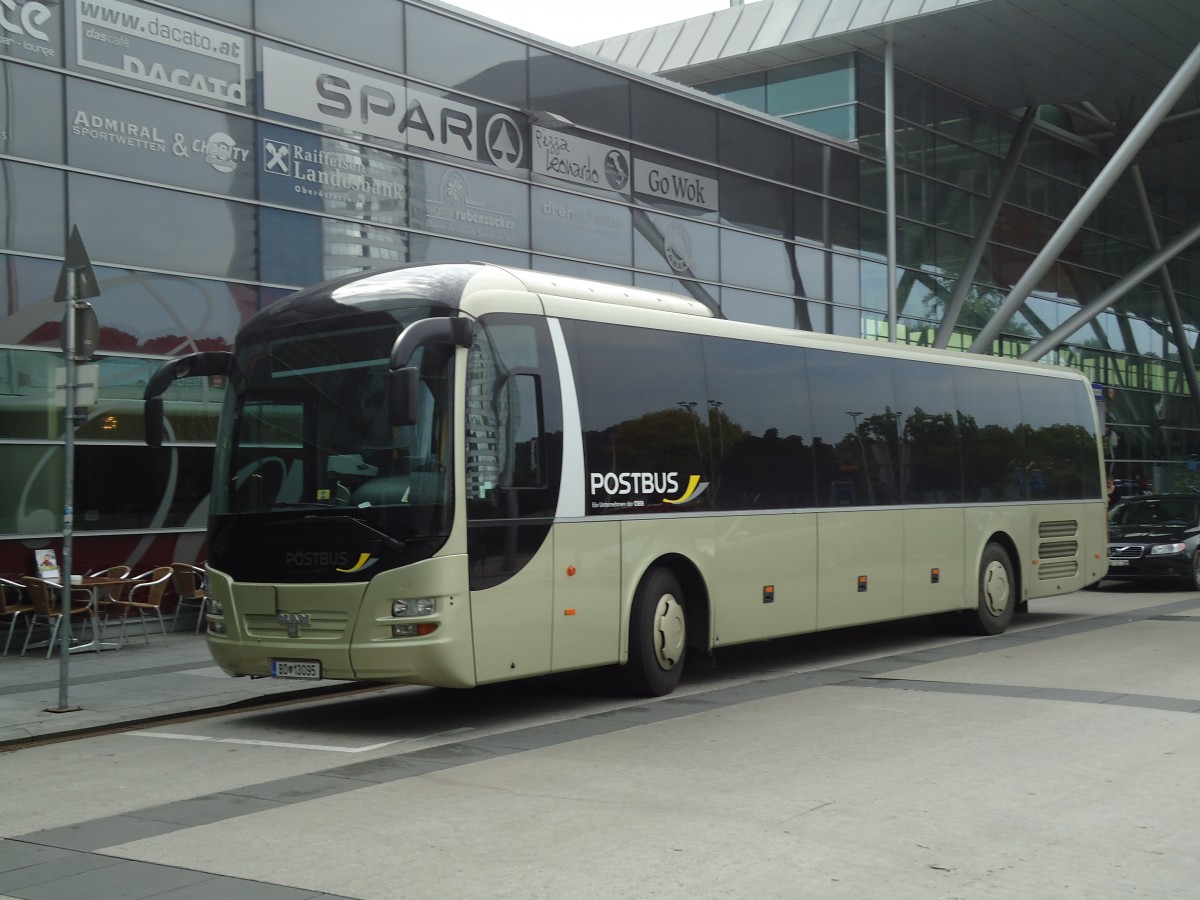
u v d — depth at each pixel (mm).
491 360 9742
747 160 25922
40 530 15281
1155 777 7570
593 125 22516
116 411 15953
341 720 10453
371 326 9789
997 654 13812
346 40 18516
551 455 10156
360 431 9602
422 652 9148
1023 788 7301
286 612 9680
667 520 11211
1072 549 17688
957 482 15461
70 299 10797
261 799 7410
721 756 8383
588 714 10367
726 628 11844
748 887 5457
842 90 29078
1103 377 39375
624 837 6309
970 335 32875
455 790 7496
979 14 26594
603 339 10852
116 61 15938
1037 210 35938
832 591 13273
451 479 9320
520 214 21094
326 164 18219
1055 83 31094
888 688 11375
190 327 16656
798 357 13227
